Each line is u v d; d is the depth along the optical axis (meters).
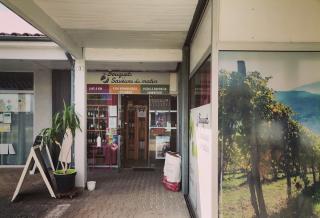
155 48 5.53
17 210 4.24
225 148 2.52
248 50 2.51
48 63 6.62
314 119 2.51
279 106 2.51
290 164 2.52
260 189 2.51
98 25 4.09
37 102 7.54
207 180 2.89
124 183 5.90
